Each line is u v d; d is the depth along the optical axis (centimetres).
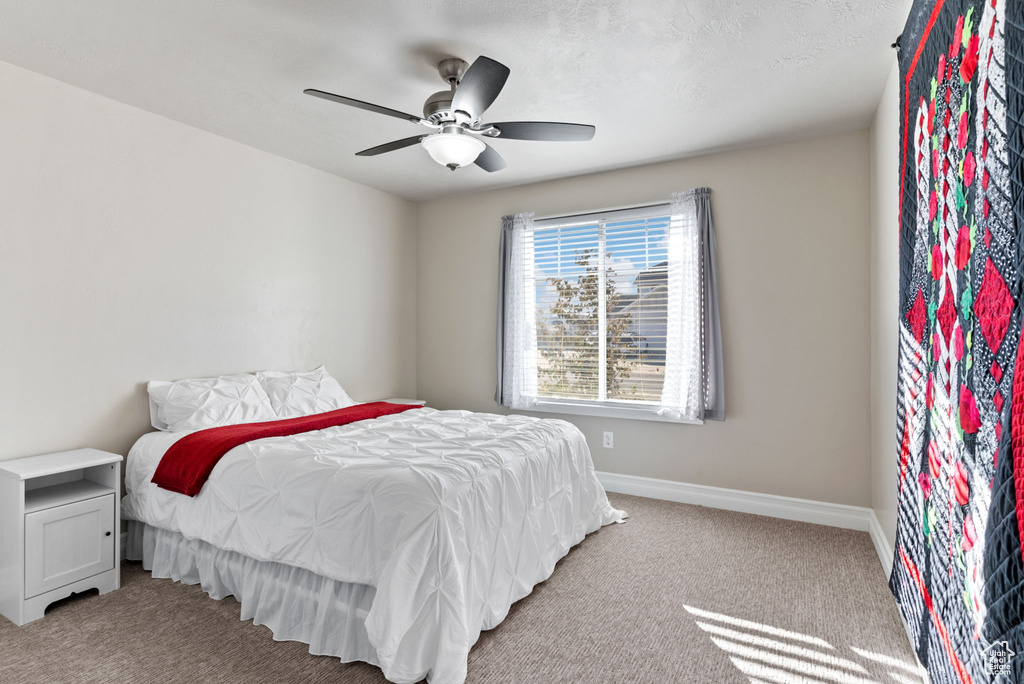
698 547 299
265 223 368
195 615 225
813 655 198
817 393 340
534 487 255
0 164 245
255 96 283
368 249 453
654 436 392
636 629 216
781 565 275
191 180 323
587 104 292
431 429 291
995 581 108
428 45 234
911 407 191
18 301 252
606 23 218
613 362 409
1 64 246
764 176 354
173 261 315
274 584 216
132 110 295
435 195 480
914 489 187
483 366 469
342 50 238
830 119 313
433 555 185
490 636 210
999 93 108
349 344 436
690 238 370
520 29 222
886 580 257
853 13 211
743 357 361
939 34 152
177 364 317
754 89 276
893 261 247
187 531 240
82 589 236
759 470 357
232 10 208
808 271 341
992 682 110
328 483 208
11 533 222
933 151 160
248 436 256
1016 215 101
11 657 196
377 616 177
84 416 276
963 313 132
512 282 438
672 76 262
